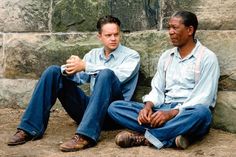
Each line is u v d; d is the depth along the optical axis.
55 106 4.50
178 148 3.39
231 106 3.80
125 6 4.21
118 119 3.54
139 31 4.19
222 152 3.32
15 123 4.13
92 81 3.85
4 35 4.57
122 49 3.94
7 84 4.59
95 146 3.48
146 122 3.41
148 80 4.12
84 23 4.34
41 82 3.59
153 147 3.42
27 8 4.49
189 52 3.64
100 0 4.28
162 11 4.09
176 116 3.35
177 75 3.67
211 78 3.54
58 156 3.28
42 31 4.48
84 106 3.84
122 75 3.81
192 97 3.53
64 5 4.38
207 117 3.36
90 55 4.04
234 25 3.84
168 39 4.05
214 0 3.88
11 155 3.31
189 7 3.97
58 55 4.42
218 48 3.87
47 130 3.90
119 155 3.26
